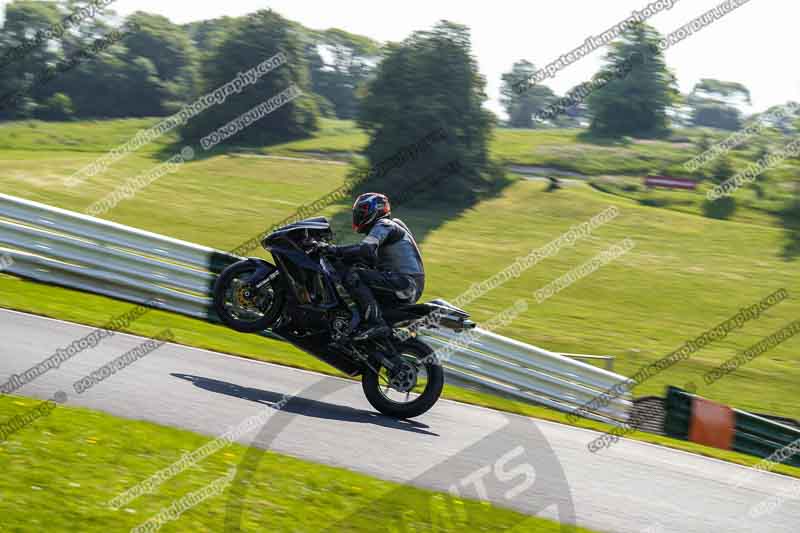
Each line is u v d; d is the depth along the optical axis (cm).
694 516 580
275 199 5156
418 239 4475
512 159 7562
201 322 1090
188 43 11619
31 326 808
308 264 729
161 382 684
